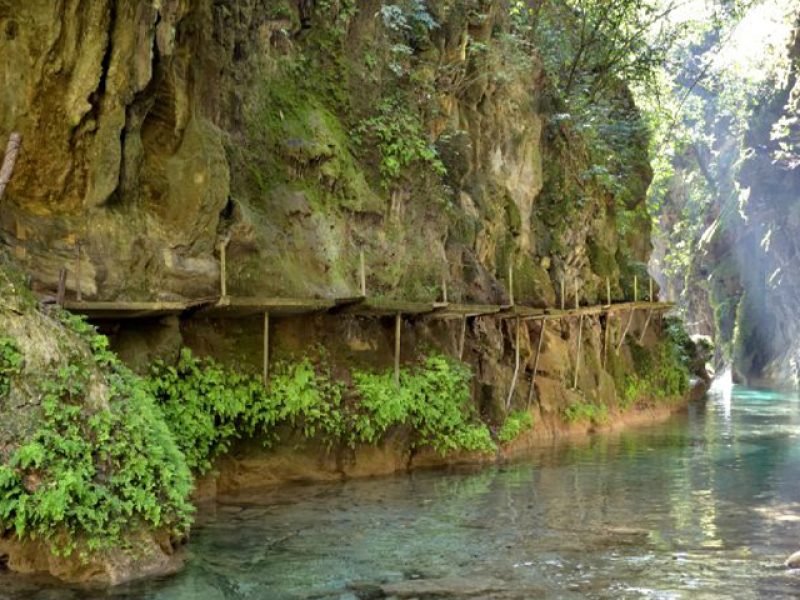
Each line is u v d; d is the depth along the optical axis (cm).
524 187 1911
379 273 1329
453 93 1689
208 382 998
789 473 1330
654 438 1808
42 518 660
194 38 1045
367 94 1434
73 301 834
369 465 1228
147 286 958
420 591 686
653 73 2778
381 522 928
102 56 904
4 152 869
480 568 757
